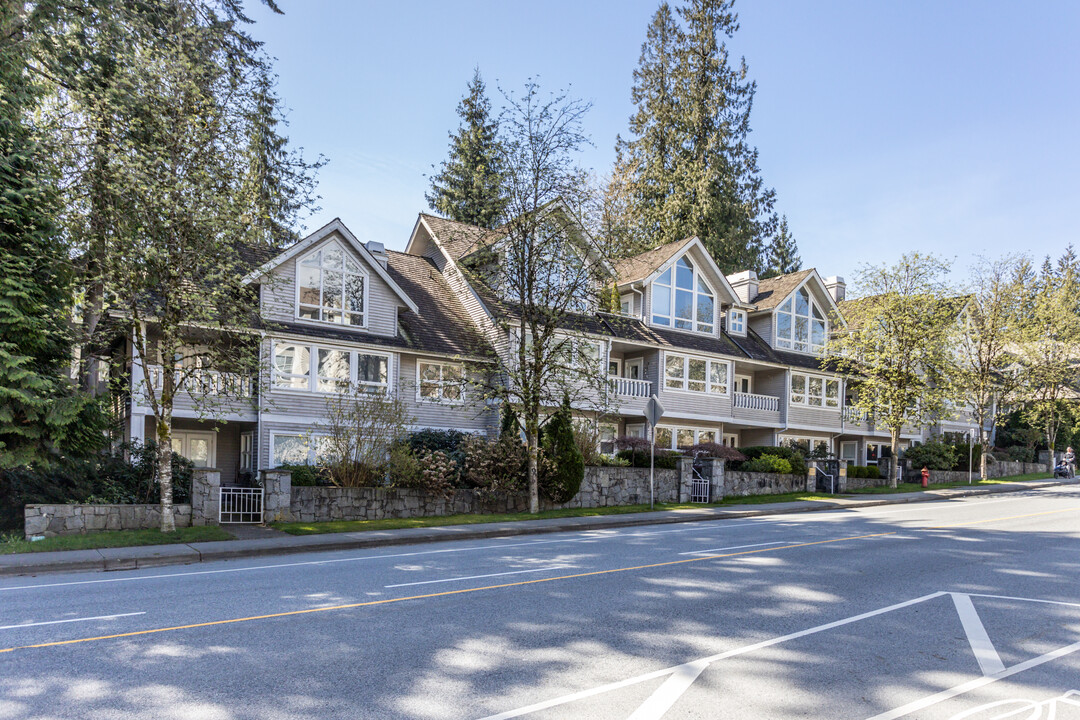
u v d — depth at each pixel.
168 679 6.20
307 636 7.57
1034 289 36.41
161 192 15.42
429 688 6.02
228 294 17.86
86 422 16.47
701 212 46.47
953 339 34.19
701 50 49.09
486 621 8.25
